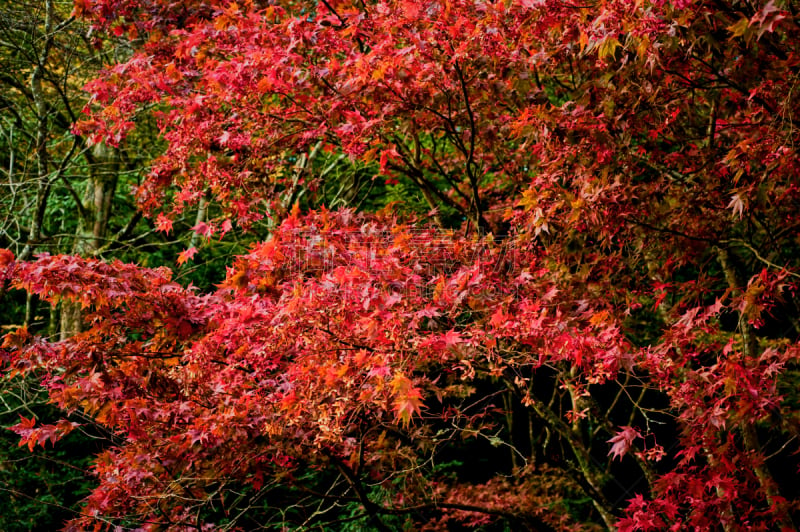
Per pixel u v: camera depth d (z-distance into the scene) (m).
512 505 7.41
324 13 4.68
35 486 8.60
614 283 5.24
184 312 3.82
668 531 3.99
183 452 4.07
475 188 5.08
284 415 3.92
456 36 4.14
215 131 4.80
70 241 9.45
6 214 8.17
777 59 3.91
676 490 3.96
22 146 9.75
